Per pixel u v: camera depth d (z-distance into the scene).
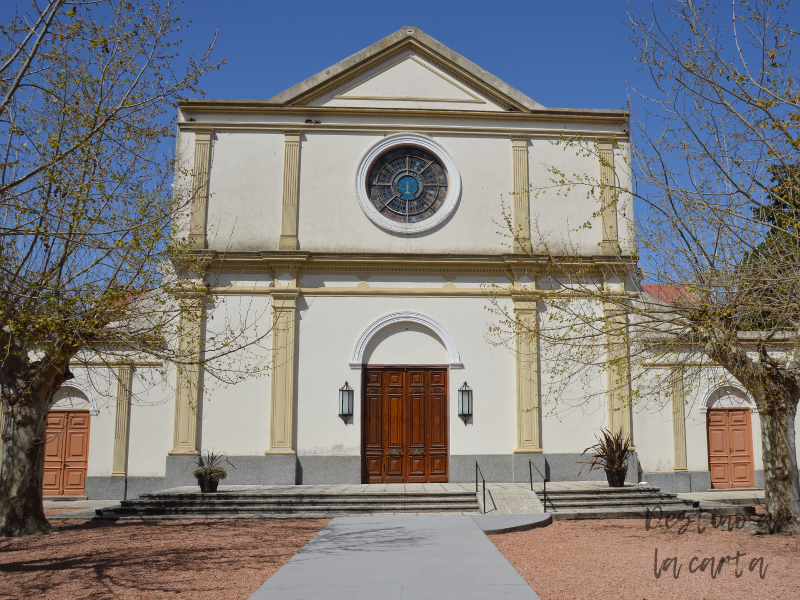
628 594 8.30
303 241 19.36
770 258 10.47
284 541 11.77
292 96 19.81
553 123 20.28
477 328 19.19
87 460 18.45
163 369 18.52
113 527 13.64
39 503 13.00
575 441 18.69
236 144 19.69
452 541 11.41
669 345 12.60
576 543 11.79
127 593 8.34
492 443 18.64
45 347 12.06
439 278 19.42
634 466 18.58
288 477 18.03
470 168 20.00
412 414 18.94
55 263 11.90
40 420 13.14
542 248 19.48
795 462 12.93
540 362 18.92
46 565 10.06
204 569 9.59
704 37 10.95
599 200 19.56
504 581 8.62
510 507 15.05
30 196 10.73
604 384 18.88
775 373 12.85
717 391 19.77
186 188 17.70
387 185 20.03
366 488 17.12
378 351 19.14
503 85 20.22
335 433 18.47
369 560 9.89
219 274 18.95
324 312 19.06
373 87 20.22
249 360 18.62
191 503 15.48
